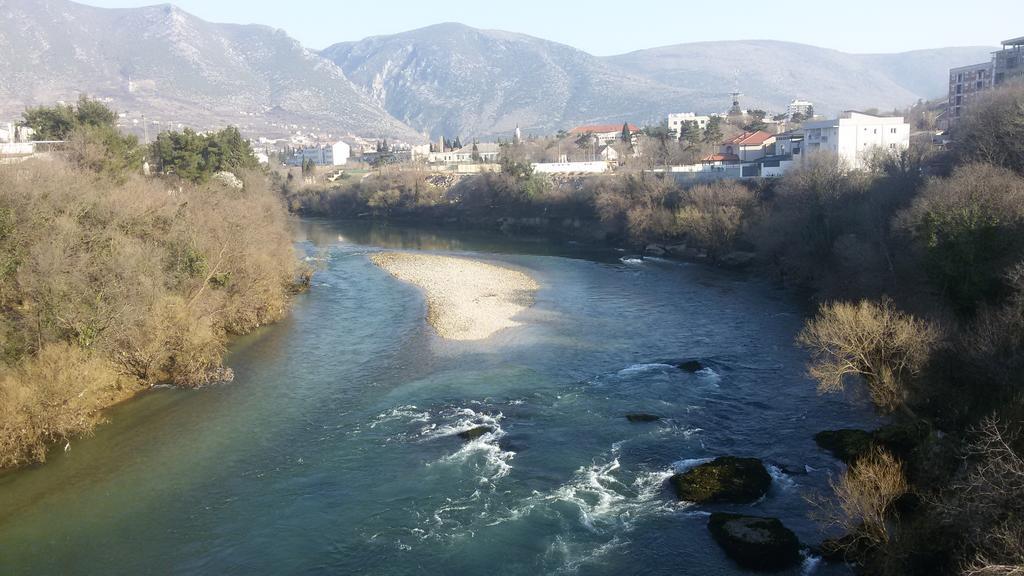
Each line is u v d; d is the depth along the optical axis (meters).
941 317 43.16
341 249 129.12
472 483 38.56
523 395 51.16
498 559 31.91
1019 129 66.81
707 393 50.66
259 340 66.06
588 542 33.03
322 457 41.81
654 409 48.06
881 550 28.00
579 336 65.81
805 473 38.09
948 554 25.84
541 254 119.12
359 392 52.22
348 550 32.75
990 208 46.97
